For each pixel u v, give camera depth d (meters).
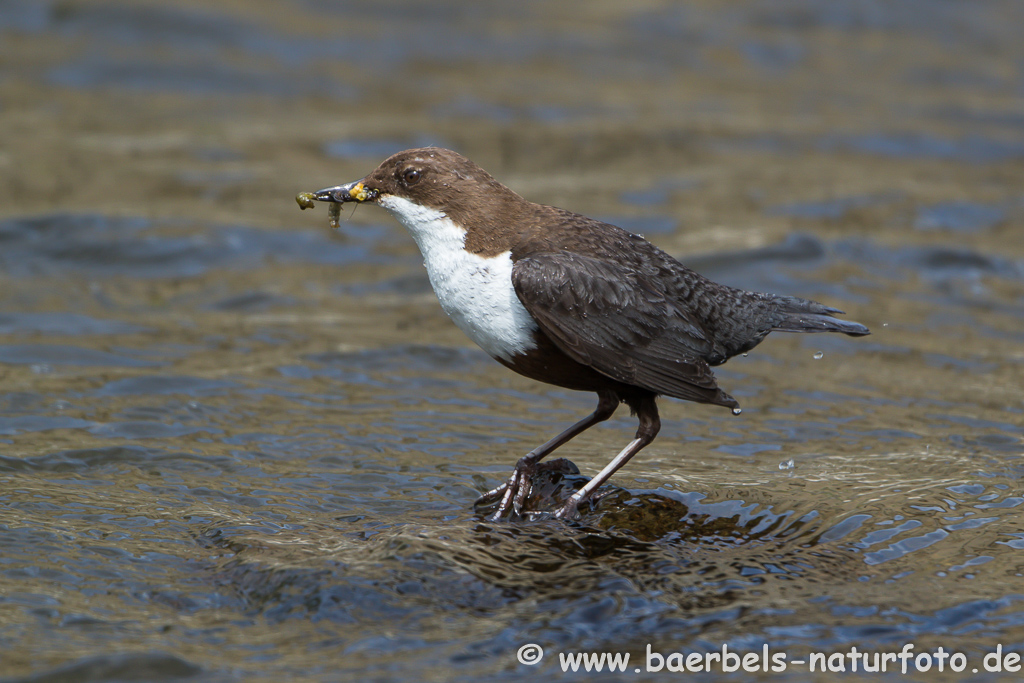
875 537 7.51
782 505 8.06
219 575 6.93
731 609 6.54
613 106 23.11
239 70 23.33
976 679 5.83
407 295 14.36
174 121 20.73
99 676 5.75
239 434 9.59
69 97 21.39
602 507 8.08
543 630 6.25
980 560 7.17
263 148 19.64
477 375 11.66
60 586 6.74
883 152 21.03
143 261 14.68
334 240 16.02
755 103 23.84
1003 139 21.84
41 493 8.16
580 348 8.05
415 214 8.59
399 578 6.74
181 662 5.87
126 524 7.68
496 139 20.73
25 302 13.18
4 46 23.25
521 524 7.75
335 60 24.56
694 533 7.62
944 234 16.72
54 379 10.78
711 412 10.70
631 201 17.72
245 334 12.54
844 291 14.41
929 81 25.62
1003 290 14.69
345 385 11.11
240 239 15.52
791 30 28.61
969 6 30.72
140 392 10.54
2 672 5.75
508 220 8.50
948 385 11.41
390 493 8.40
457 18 27.92
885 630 6.32
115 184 17.38
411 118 21.66
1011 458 9.15
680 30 28.19
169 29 24.66
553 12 28.92
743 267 14.98
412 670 5.86
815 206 17.72
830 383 11.55
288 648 6.09
